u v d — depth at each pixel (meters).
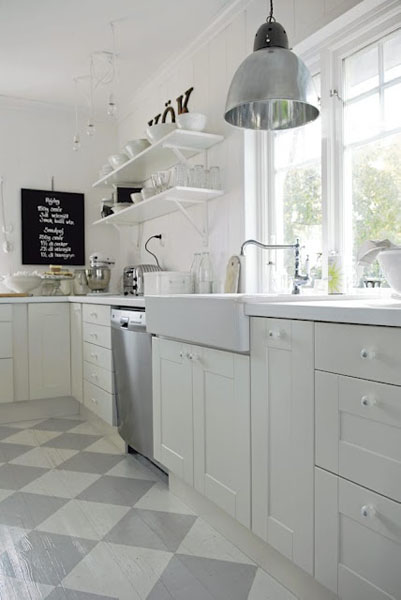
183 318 1.91
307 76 1.69
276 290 2.51
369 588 1.17
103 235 4.36
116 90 3.78
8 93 3.85
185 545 1.80
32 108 4.07
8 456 2.77
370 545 1.17
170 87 3.40
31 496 2.23
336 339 1.25
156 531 1.90
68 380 3.68
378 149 2.02
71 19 2.77
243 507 1.63
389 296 1.85
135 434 2.57
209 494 1.83
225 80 2.78
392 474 1.11
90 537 1.86
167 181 3.13
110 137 4.38
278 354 1.46
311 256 2.39
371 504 1.16
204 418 1.85
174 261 3.43
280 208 2.59
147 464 2.62
